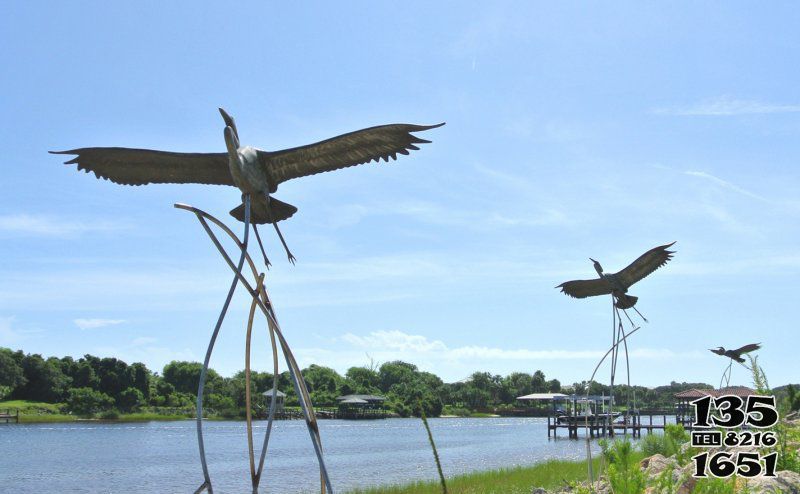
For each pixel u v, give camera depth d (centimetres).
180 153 738
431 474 4409
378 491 3056
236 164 703
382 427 11406
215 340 702
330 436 8869
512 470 3512
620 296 1340
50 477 4491
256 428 10644
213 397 13525
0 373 11925
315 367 17362
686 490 988
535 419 15800
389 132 711
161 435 8569
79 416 12019
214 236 758
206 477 680
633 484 931
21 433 8731
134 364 13588
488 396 18688
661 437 2434
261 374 14588
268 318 750
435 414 16700
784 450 1075
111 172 757
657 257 1280
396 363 19662
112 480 4344
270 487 3928
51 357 13362
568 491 2258
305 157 735
